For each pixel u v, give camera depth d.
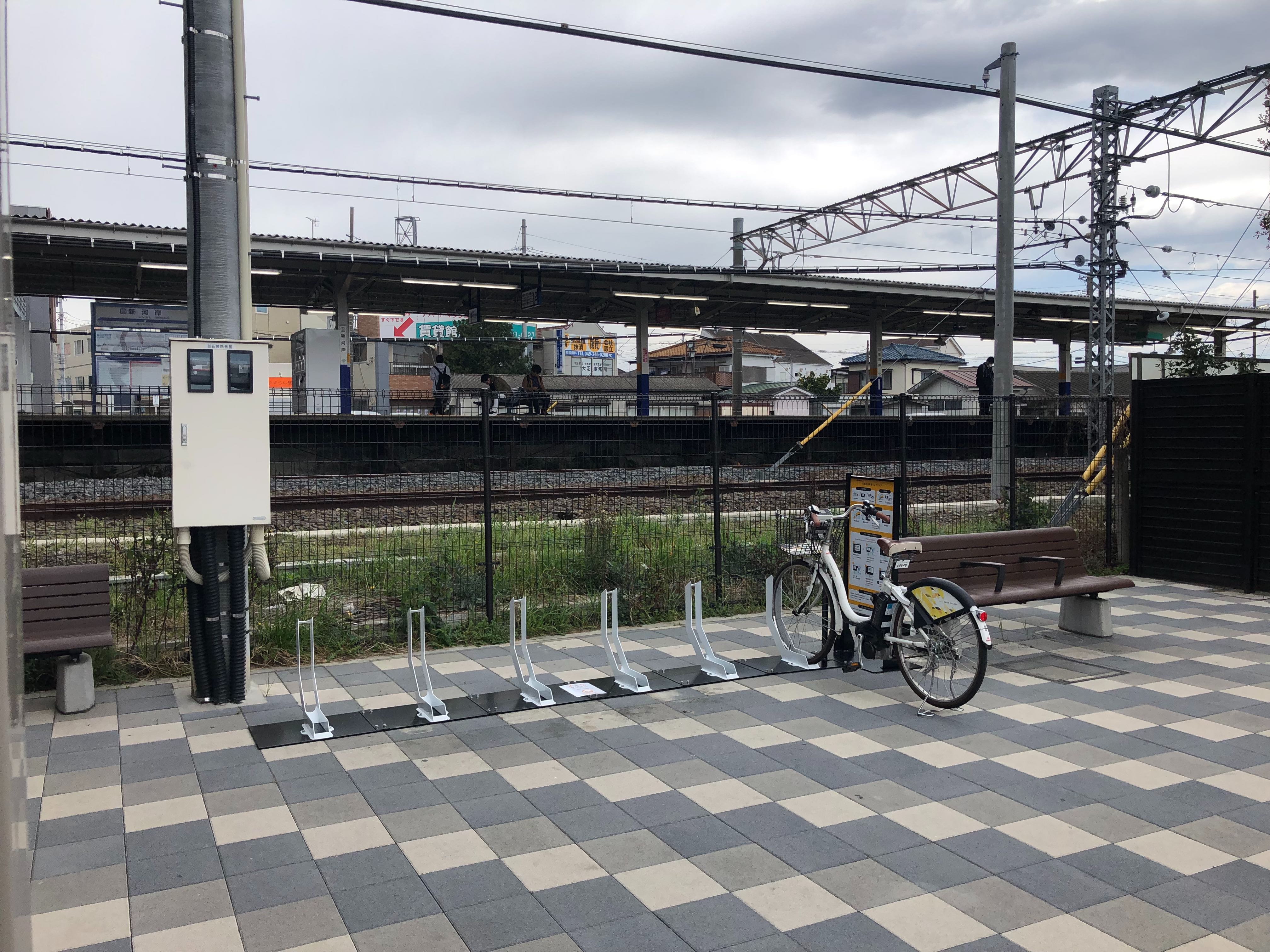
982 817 4.14
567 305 30.75
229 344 5.62
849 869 3.68
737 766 4.75
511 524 10.16
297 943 3.17
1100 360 16.69
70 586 5.74
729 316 34.50
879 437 17.25
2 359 1.14
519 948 3.14
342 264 22.69
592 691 5.96
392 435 18.83
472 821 4.11
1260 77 14.79
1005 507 12.36
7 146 1.18
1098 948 3.14
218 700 5.73
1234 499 9.30
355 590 7.96
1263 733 5.21
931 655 5.65
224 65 5.89
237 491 5.66
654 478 17.42
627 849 3.85
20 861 1.15
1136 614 8.30
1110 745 5.04
